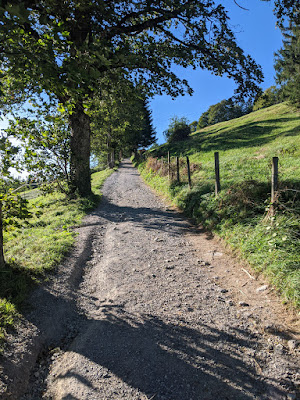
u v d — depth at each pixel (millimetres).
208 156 18781
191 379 2607
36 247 5980
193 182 11203
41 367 3002
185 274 4902
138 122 37750
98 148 34719
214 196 8242
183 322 3477
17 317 3480
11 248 6363
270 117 34938
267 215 5383
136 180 22078
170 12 8852
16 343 3062
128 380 2645
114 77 4680
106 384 2615
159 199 12938
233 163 12695
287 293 3578
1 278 4230
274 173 5289
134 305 3949
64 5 4254
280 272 3895
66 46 3154
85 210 10672
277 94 29688
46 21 2785
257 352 2885
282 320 3312
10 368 2711
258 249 4719
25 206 4145
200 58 10547
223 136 29594
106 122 29141
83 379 2691
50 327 3549
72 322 3789
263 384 2490
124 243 6805
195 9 8742
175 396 2438
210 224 7059
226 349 2963
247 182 6949
